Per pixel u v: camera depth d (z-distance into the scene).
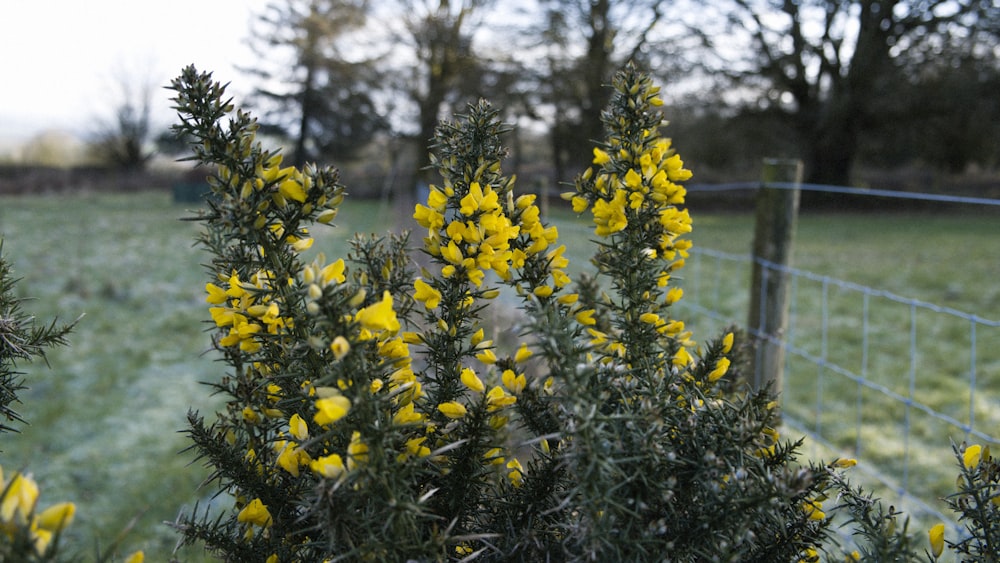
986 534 0.75
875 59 19.91
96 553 0.50
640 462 0.65
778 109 21.16
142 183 29.62
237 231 0.68
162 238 13.88
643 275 0.86
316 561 0.74
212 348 0.82
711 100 20.02
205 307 7.42
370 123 27.61
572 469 0.63
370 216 17.41
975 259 11.57
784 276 2.25
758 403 0.80
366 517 0.62
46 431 3.82
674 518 0.67
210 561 1.57
